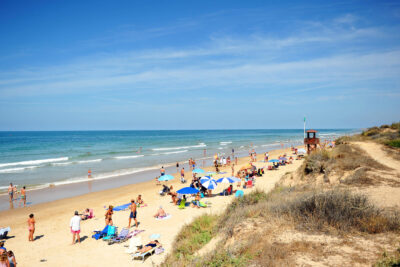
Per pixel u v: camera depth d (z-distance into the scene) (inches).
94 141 4072.3
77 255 405.4
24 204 750.5
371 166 486.0
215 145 3075.8
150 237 427.2
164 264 274.1
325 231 223.5
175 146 2982.3
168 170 1342.3
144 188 943.7
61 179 1133.7
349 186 407.5
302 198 290.5
